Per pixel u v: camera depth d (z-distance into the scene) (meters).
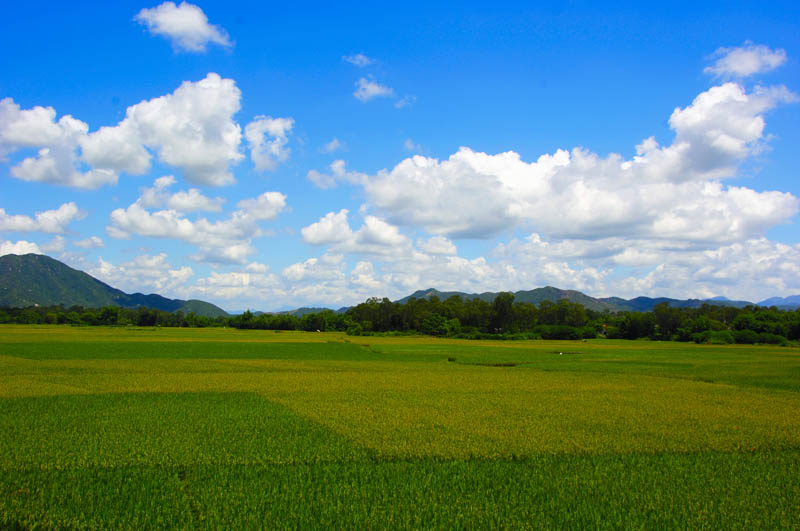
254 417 23.42
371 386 36.78
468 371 51.56
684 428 22.52
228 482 13.88
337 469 15.33
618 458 17.28
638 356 77.50
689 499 13.15
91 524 10.89
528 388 37.00
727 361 68.38
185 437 19.05
